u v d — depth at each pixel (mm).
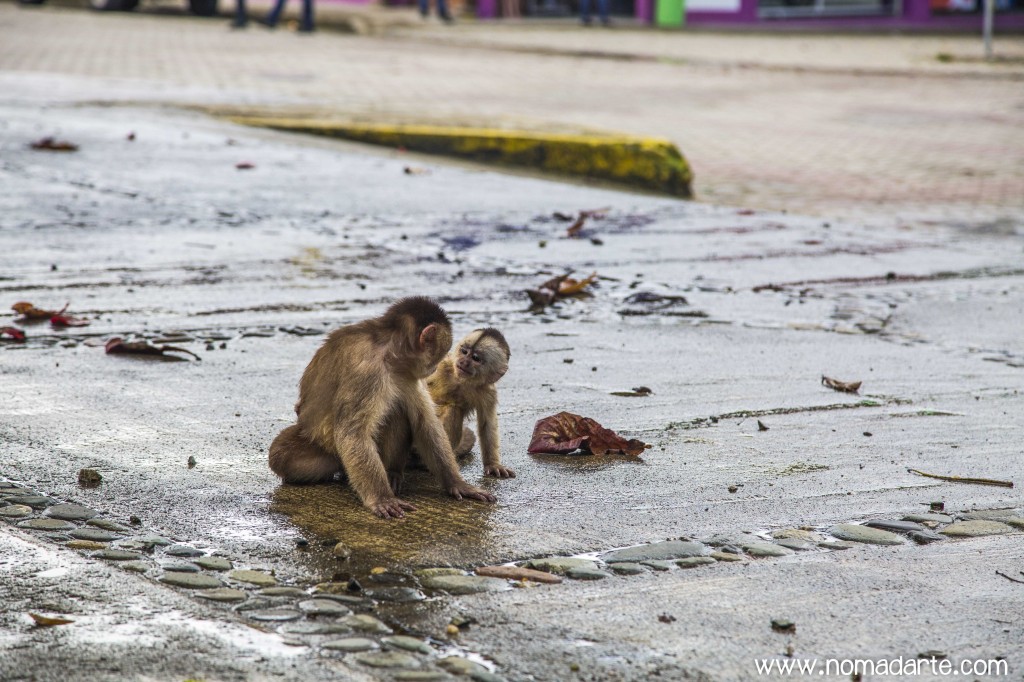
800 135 28734
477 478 7066
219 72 32312
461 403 7367
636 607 5277
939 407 8641
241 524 6156
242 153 19359
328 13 51156
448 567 5676
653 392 8805
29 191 15625
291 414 7969
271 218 14945
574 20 52250
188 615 5066
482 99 30828
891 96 35969
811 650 4906
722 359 9828
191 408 8016
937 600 5414
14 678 4504
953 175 23812
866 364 9828
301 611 5145
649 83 36594
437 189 17641
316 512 6395
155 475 6789
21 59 32469
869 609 5301
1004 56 45156
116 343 9195
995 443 7816
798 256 14531
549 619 5133
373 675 4598
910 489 6914
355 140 21859
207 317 10391
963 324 11453
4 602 5121
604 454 7488
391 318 6715
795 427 8070
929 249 15570
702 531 6219
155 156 18609
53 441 7258
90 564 5539
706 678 4656
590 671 4684
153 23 45062
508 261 13281
